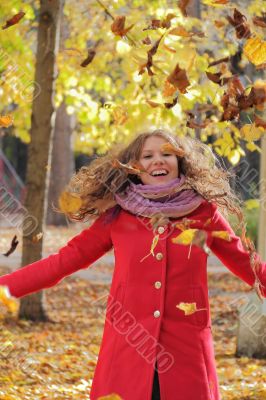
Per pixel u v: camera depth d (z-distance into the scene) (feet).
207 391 14.93
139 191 15.57
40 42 37.55
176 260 15.24
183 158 16.42
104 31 40.83
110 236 15.76
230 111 16.81
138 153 16.21
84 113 40.24
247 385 26.25
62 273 15.48
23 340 34.37
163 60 17.40
